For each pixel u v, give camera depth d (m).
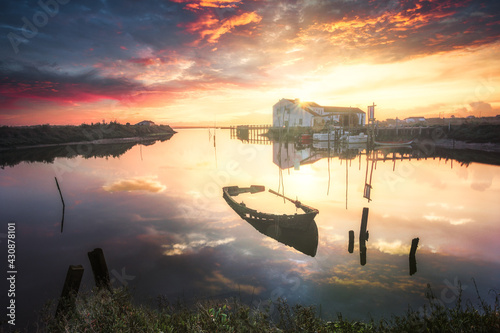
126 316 4.30
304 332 4.19
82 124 81.12
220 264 10.84
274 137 80.75
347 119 80.00
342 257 11.19
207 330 4.04
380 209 18.48
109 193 24.77
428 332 4.06
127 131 96.44
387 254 11.35
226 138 119.38
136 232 15.01
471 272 9.74
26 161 44.41
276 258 11.34
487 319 4.30
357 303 7.98
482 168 33.62
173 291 8.80
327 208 18.91
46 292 9.05
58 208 20.34
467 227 14.57
